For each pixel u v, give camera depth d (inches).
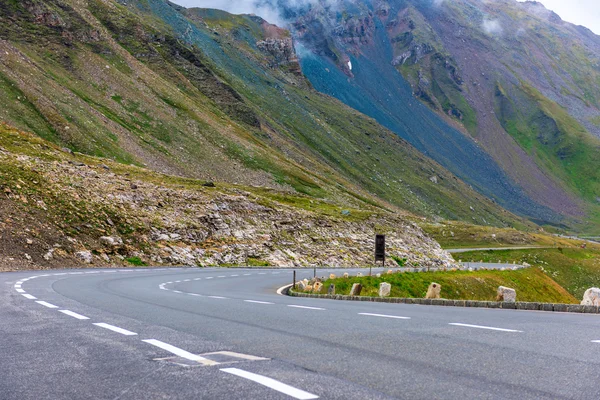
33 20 6328.7
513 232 7317.9
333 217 3388.3
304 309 629.9
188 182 3462.1
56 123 4372.5
